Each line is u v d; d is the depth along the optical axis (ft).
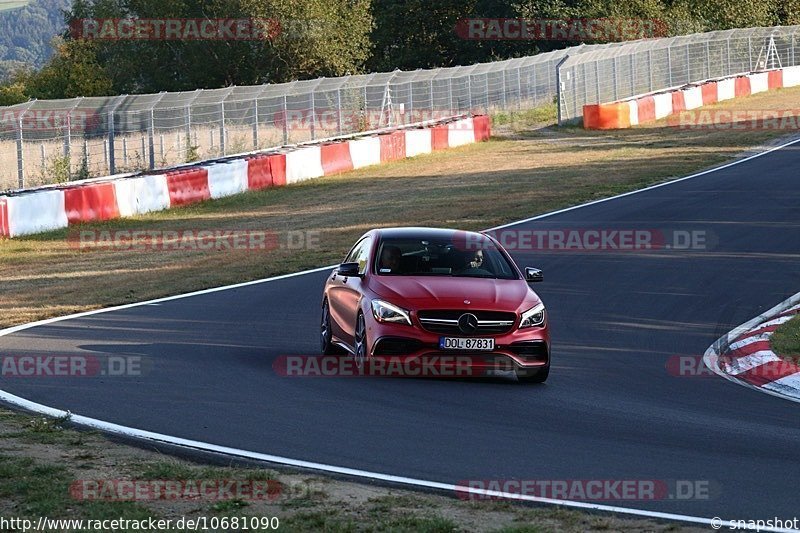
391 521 71.51
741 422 106.01
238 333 157.48
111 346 146.41
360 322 128.26
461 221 281.74
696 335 159.33
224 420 102.78
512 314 124.67
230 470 84.43
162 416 104.42
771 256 225.97
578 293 193.26
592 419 105.91
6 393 115.65
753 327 163.22
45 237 274.98
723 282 201.05
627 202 306.35
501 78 564.71
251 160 359.05
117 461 87.76
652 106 546.26
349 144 408.87
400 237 139.54
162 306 183.11
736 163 382.01
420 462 88.07
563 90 538.47
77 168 360.28
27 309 183.62
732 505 76.59
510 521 72.64
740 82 621.31
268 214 310.86
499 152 448.65
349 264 133.18
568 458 89.86
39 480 80.79
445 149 465.47
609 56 579.48
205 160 377.30
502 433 98.78
